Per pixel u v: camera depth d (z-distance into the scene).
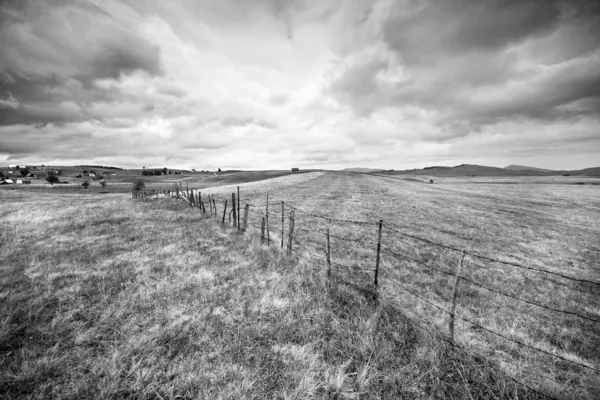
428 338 5.68
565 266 12.11
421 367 4.95
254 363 4.86
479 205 32.44
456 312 7.28
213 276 8.32
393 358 5.08
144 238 12.41
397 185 66.62
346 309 6.79
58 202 30.53
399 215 22.28
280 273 8.80
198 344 5.25
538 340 6.39
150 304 6.55
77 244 11.29
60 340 5.14
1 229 13.80
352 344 5.41
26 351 4.74
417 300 7.66
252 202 27.89
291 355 5.05
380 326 6.10
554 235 18.12
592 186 79.62
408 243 14.19
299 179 80.19
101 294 6.95
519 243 15.60
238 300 6.91
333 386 4.35
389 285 8.62
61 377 4.32
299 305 6.70
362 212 22.88
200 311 6.34
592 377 5.18
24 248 10.61
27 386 4.11
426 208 27.42
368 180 82.75
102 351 4.99
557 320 7.51
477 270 11.01
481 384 4.67
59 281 7.67
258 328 5.71
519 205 34.44
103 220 16.45
